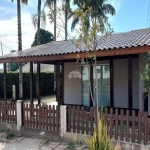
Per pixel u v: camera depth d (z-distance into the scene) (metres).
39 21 17.39
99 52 6.55
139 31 10.39
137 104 8.91
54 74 18.30
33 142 6.12
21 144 6.01
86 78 10.50
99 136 3.98
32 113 6.61
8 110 7.20
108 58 9.20
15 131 6.93
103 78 10.02
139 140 4.82
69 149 5.35
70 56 7.26
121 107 9.36
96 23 4.41
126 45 6.15
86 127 5.60
